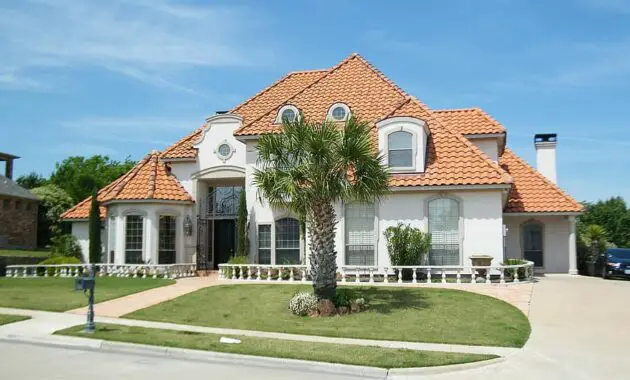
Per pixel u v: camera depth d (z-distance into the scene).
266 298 18.84
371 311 16.78
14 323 15.41
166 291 20.72
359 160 16.59
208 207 29.25
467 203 23.14
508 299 18.25
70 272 27.39
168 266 25.56
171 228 27.59
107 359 11.72
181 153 28.62
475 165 23.25
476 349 12.78
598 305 17.36
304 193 16.73
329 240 17.22
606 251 27.75
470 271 22.72
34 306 18.03
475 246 22.94
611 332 14.13
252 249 26.05
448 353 12.20
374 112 26.09
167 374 10.44
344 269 23.39
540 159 33.00
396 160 23.75
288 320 16.03
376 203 23.88
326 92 27.73
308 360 11.52
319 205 17.14
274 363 11.58
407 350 12.43
